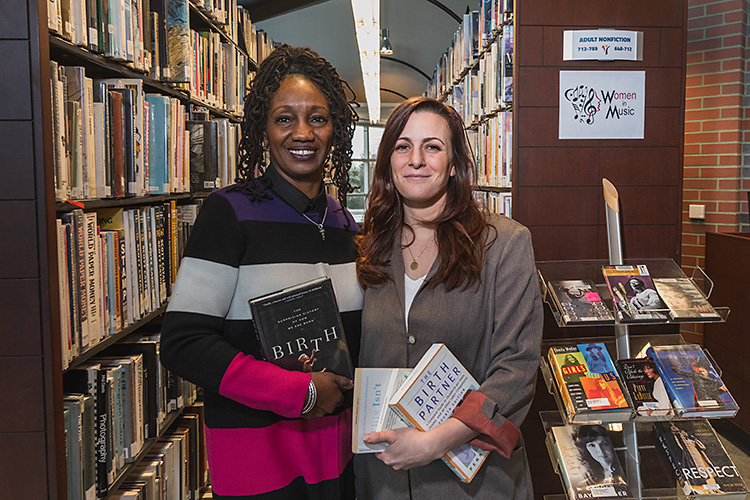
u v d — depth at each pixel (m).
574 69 2.55
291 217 1.36
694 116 4.62
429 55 10.80
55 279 1.35
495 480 1.38
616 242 2.09
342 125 1.40
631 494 1.79
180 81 2.35
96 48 1.68
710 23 4.50
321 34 10.02
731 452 3.56
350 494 1.45
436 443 1.24
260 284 1.29
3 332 1.32
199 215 1.31
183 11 2.32
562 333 2.66
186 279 1.23
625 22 2.53
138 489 1.92
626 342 1.97
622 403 1.76
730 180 4.48
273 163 1.38
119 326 1.81
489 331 1.41
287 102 1.30
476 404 1.28
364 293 1.47
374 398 1.31
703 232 4.64
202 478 2.61
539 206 2.60
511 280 1.38
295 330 1.25
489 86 3.91
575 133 2.57
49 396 1.34
